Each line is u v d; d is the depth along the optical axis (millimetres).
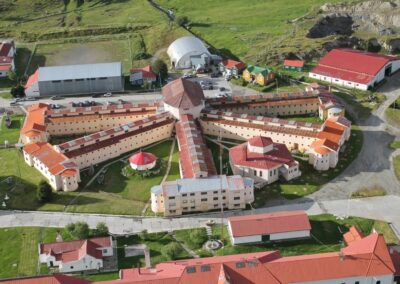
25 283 176375
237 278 178750
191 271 179125
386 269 182125
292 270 181000
